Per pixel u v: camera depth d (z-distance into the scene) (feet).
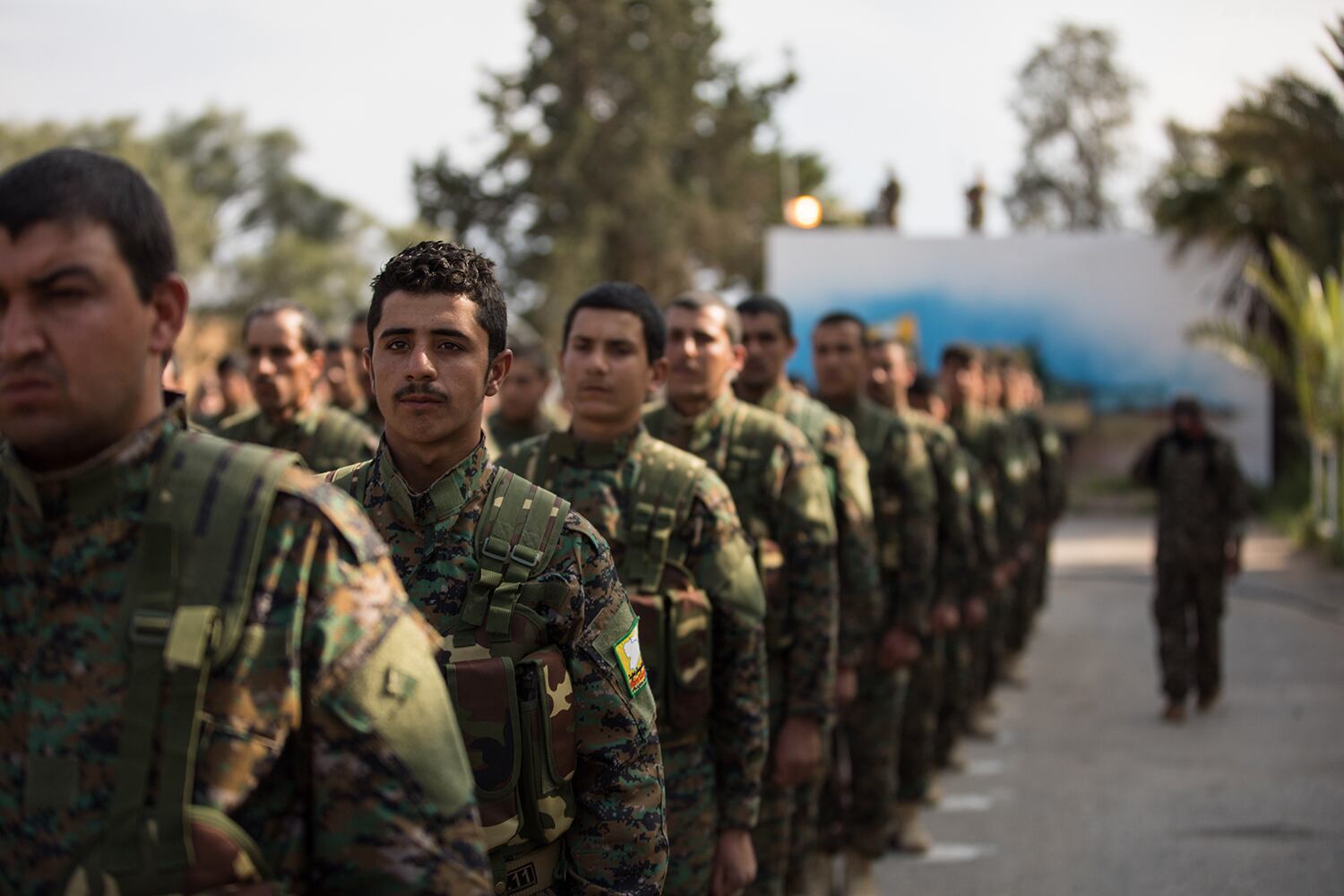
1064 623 40.98
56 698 4.56
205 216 143.84
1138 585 48.73
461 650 6.90
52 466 4.72
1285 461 72.74
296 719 4.68
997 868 18.04
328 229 178.50
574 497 10.64
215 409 39.75
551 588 7.11
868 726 16.93
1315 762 23.48
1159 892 16.87
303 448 16.37
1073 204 157.07
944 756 23.62
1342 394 50.03
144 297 4.66
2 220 4.43
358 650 4.82
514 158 121.70
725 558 10.69
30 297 4.45
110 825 4.41
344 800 4.76
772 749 12.87
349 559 4.91
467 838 4.93
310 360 16.49
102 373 4.53
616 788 7.21
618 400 10.61
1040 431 34.88
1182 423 27.63
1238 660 33.88
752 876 10.95
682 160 133.69
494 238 126.82
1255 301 67.82
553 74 121.08
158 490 4.71
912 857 18.70
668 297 129.29
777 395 15.60
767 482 12.70
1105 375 70.44
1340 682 30.83
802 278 69.15
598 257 120.26
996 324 69.92
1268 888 16.94
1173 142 69.77
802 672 12.65
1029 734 26.58
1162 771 23.18
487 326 7.25
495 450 19.89
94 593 4.63
